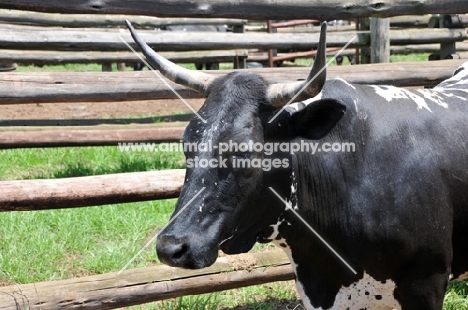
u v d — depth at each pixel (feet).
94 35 26.17
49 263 16.38
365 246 10.73
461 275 11.88
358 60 31.94
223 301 14.88
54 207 12.79
